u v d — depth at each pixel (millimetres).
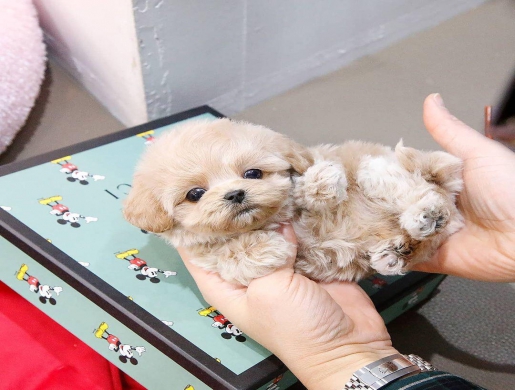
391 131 520
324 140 506
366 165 281
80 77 532
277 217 276
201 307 294
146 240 329
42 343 360
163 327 280
